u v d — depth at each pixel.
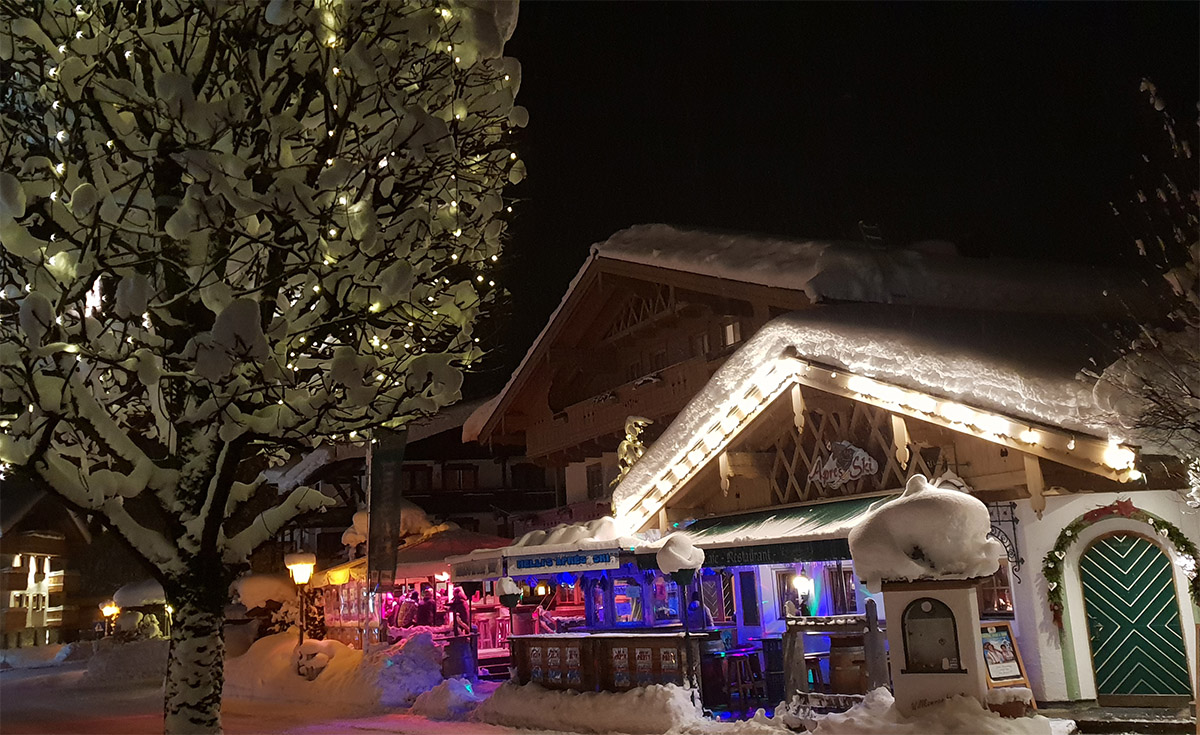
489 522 43.19
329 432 8.21
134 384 9.33
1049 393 11.05
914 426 12.73
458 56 9.07
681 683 12.29
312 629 24.97
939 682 9.51
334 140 8.35
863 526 10.12
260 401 8.12
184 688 8.02
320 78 8.47
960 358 11.96
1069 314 16.83
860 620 11.20
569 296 24.14
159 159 8.10
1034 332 14.45
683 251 20.52
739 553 12.34
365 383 8.34
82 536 59.31
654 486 15.62
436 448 43.88
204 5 7.91
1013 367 11.65
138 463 8.04
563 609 21.67
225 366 6.98
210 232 7.77
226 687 21.62
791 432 14.97
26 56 8.05
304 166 8.25
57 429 8.61
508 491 43.78
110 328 8.20
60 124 8.09
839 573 13.56
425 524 27.47
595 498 27.73
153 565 8.10
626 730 12.10
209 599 8.25
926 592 9.68
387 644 19.50
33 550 55.03
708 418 14.80
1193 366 9.77
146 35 8.12
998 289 17.61
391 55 8.43
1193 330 10.38
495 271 10.04
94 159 8.09
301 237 7.98
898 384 12.22
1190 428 9.46
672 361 23.22
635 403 23.00
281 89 8.47
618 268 22.30
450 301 9.10
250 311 7.02
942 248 21.91
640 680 12.77
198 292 7.88
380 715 16.33
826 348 13.22
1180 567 11.04
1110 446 10.10
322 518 40.69
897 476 13.14
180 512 8.29
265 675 20.48
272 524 8.78
